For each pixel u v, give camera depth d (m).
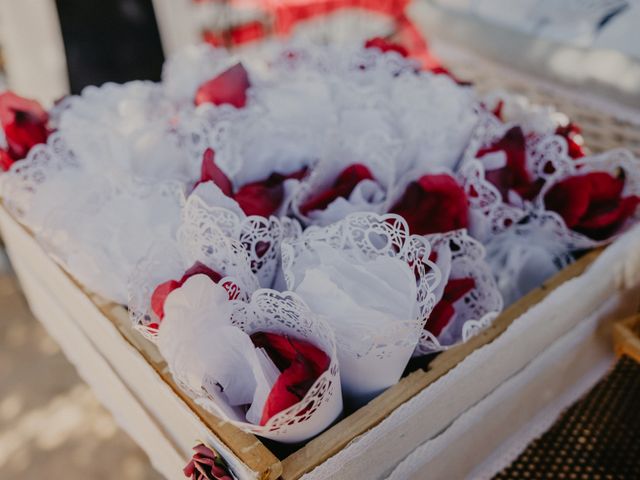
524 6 0.69
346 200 0.41
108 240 0.40
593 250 0.46
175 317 0.30
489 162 0.45
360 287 0.31
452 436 0.40
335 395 0.32
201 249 0.35
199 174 0.46
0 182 0.46
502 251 0.45
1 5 0.92
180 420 0.36
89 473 0.67
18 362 0.80
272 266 0.38
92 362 0.53
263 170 0.45
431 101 0.49
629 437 0.52
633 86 0.59
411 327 0.31
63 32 0.98
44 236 0.42
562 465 0.51
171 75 0.59
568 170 0.47
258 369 0.30
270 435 0.31
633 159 0.45
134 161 0.46
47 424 0.73
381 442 0.33
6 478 0.67
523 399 0.46
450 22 0.75
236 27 1.25
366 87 0.51
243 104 0.51
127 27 1.05
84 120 0.48
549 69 0.65
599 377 0.54
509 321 0.39
